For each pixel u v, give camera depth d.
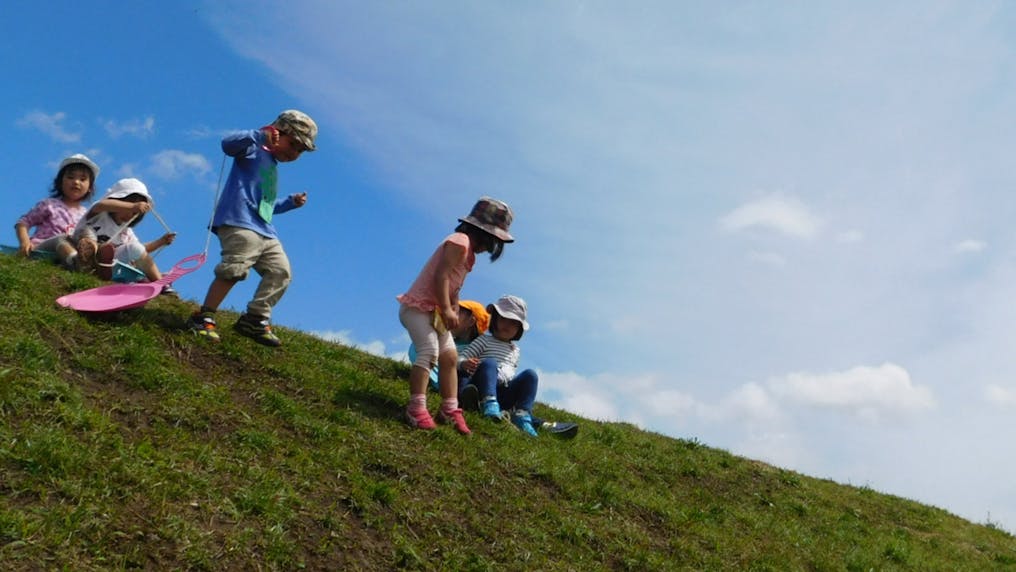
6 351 6.81
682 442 13.39
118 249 10.36
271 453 6.99
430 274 8.69
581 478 9.09
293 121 9.19
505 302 10.76
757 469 13.14
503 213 8.95
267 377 8.58
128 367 7.43
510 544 7.09
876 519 12.85
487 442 8.92
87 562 4.99
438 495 7.42
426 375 8.61
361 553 6.23
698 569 8.10
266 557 5.72
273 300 9.34
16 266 8.92
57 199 11.27
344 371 9.63
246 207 8.96
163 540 5.43
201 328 8.71
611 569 7.46
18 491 5.29
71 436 5.98
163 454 6.25
